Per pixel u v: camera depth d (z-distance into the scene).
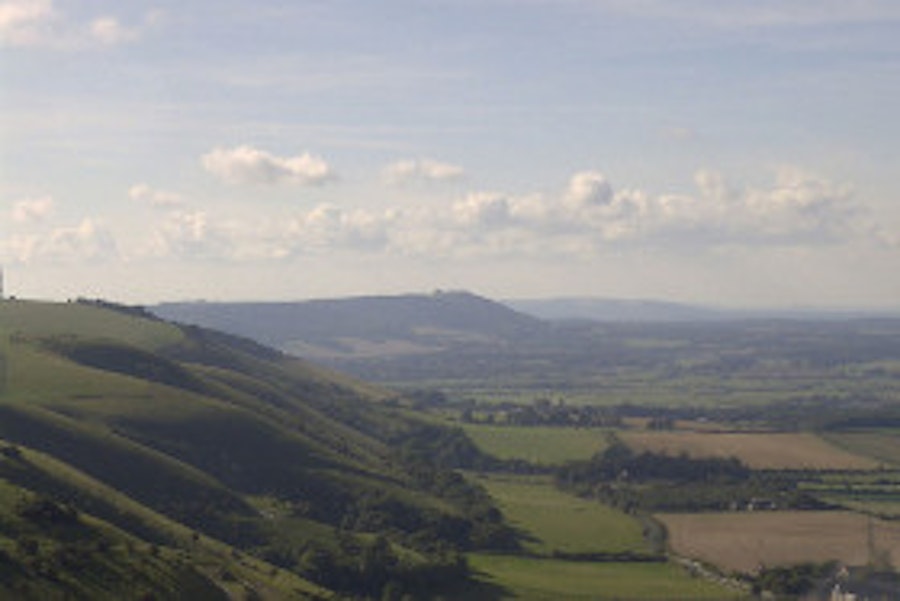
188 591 174.88
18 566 160.75
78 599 158.75
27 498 186.38
